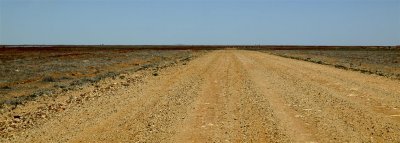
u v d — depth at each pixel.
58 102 16.16
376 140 9.49
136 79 25.33
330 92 18.14
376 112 13.07
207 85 21.45
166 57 63.69
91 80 25.25
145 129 10.84
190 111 13.52
